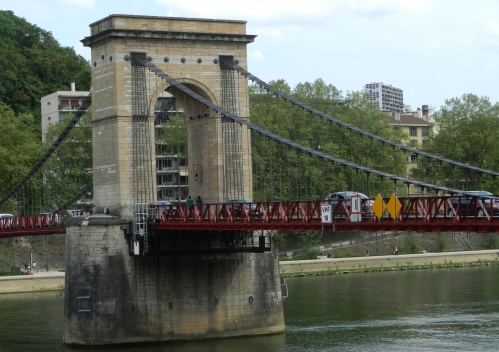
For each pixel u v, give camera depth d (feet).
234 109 277.03
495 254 489.26
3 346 265.34
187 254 261.44
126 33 266.16
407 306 331.16
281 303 277.85
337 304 337.52
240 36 278.46
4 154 472.44
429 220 183.11
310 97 475.31
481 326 287.89
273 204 220.23
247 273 272.72
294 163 410.52
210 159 275.80
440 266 472.85
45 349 260.01
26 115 527.81
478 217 177.88
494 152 497.46
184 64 272.92
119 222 261.24
